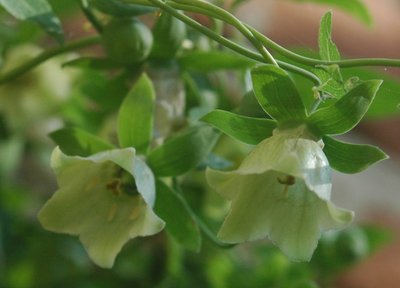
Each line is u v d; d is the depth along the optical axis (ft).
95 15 1.07
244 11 1.84
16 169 1.41
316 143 0.89
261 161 0.88
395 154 1.98
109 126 1.12
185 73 1.09
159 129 1.03
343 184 1.87
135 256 1.36
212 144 0.98
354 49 2.09
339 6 1.22
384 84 1.03
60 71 1.27
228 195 0.88
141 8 0.99
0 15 1.23
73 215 0.94
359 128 1.98
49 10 1.04
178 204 0.97
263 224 0.89
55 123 1.34
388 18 2.15
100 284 1.36
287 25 1.91
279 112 0.91
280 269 1.26
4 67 1.23
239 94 1.12
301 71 0.92
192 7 0.92
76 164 0.94
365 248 1.24
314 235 0.88
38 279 1.37
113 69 1.07
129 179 0.95
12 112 1.28
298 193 0.89
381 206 1.88
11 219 1.38
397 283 1.68
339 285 1.66
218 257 1.30
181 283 1.31
